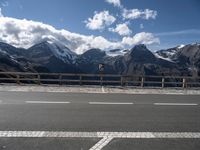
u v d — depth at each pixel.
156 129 9.35
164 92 20.53
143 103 14.79
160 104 14.60
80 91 19.91
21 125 9.52
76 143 7.75
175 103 15.05
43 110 12.23
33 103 14.07
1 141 7.82
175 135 8.69
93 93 18.89
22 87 21.72
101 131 8.98
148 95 18.47
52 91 19.56
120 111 12.36
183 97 17.80
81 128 9.29
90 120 10.46
